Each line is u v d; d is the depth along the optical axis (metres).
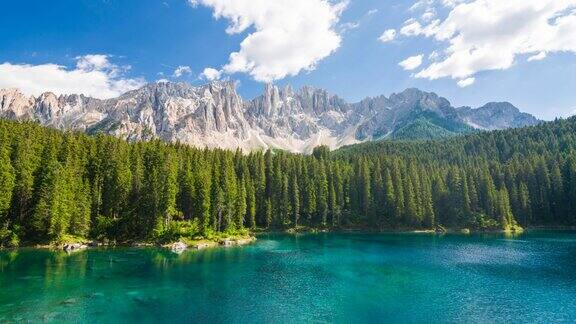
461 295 53.31
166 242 103.56
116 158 123.25
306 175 167.25
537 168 172.75
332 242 115.00
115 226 108.38
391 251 94.69
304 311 46.22
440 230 152.38
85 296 50.94
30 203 102.31
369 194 164.12
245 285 58.62
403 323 42.47
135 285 57.66
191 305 47.97
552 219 164.12
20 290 53.38
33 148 113.75
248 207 150.50
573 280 62.16
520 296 52.97
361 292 54.78
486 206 163.25
